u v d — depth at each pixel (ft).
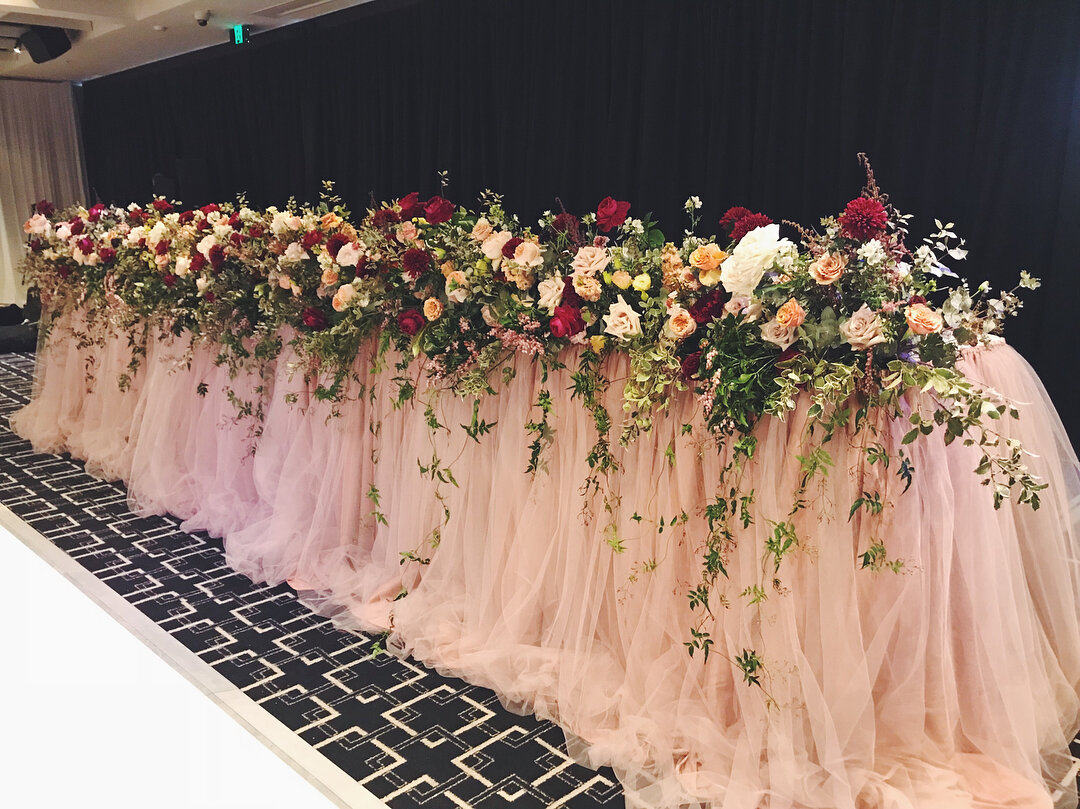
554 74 21.95
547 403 9.10
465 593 10.22
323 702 9.02
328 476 11.76
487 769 7.98
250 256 12.14
